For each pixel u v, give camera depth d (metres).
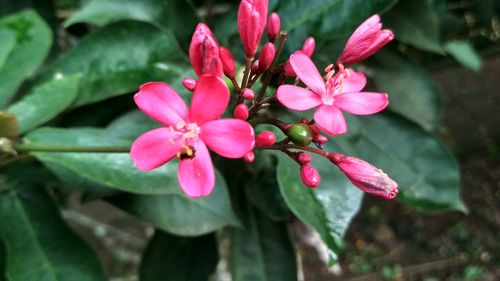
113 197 0.14
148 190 0.12
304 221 0.11
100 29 0.13
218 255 0.16
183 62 0.13
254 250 0.15
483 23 0.19
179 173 0.09
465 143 0.45
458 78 0.46
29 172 0.14
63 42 0.19
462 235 0.42
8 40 0.14
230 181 0.15
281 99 0.09
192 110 0.09
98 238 0.30
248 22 0.09
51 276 0.13
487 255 0.41
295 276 0.15
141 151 0.09
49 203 0.14
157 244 0.16
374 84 0.18
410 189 0.15
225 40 0.13
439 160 0.15
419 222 0.42
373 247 0.41
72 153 0.12
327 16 0.12
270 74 0.10
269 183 0.14
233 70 0.10
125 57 0.13
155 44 0.13
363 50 0.10
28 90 0.14
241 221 0.15
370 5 0.12
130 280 0.30
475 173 0.45
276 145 0.10
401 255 0.41
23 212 0.14
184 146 0.09
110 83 0.13
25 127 0.13
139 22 0.13
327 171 0.12
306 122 0.10
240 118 0.09
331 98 0.09
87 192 0.13
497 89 0.46
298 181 0.12
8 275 0.13
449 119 0.45
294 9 0.12
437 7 0.18
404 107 0.18
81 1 0.16
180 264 0.16
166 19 0.14
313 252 0.39
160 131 0.09
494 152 0.45
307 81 0.09
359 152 0.15
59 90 0.13
